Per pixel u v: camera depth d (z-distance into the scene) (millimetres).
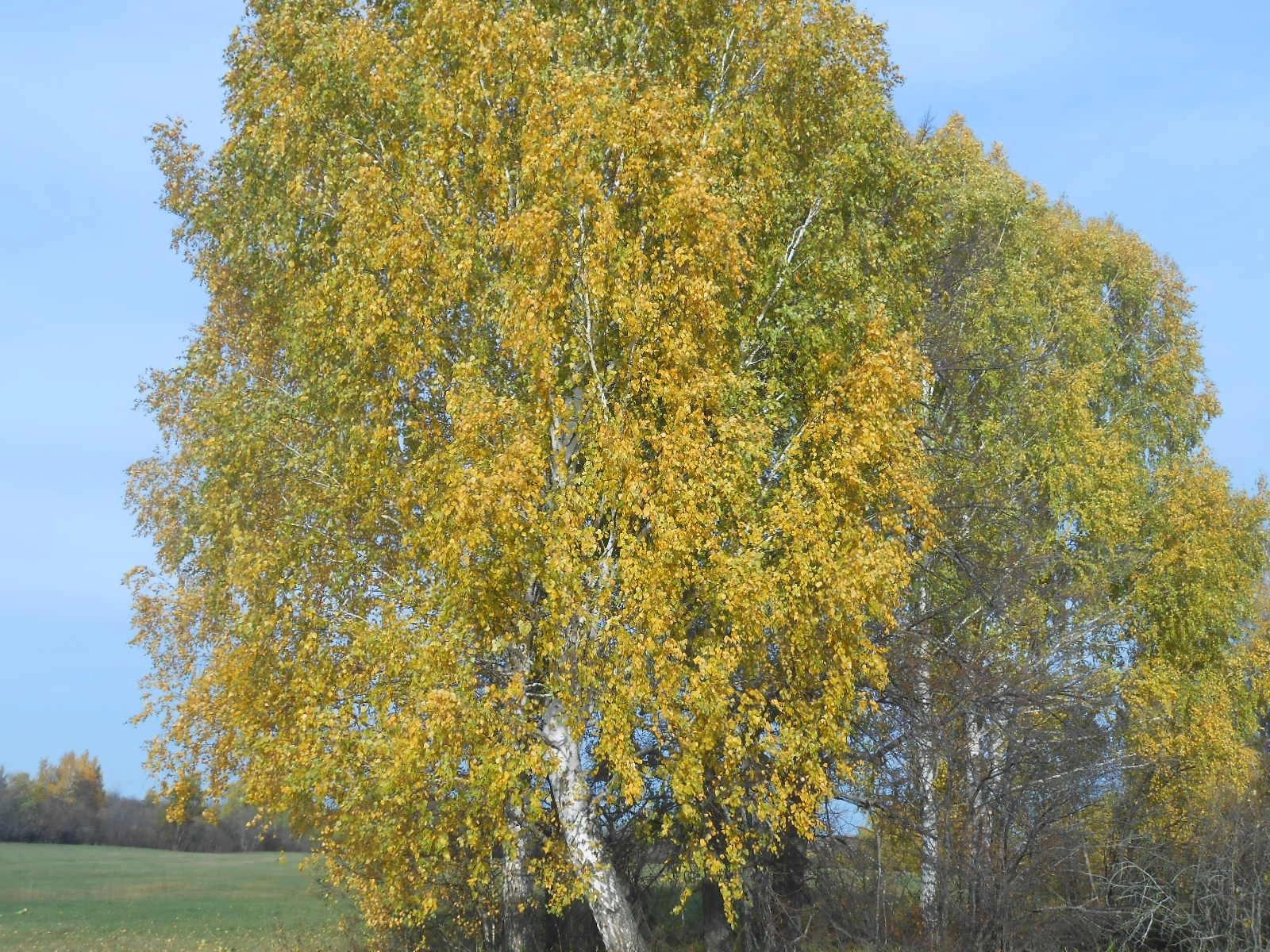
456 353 14664
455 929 17594
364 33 15234
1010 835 16906
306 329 15078
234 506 14711
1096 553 25828
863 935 15297
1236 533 29312
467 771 12609
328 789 12766
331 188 15391
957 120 27609
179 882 48875
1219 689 27125
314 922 30125
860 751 15945
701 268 13328
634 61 15469
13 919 33750
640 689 11875
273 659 14133
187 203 20359
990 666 18234
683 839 14195
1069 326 28547
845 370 14734
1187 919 18094
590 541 12281
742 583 12297
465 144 14852
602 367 13969
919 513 14086
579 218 13516
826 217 15742
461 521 12109
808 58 15445
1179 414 31516
